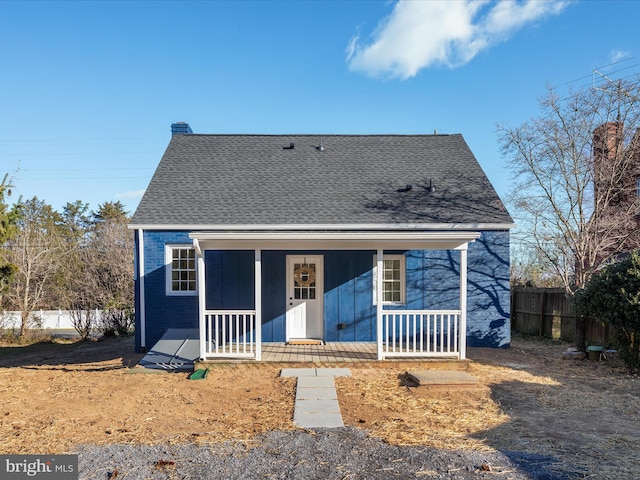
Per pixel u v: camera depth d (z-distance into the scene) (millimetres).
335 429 5586
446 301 11586
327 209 11547
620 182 12852
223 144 14477
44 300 21359
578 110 11984
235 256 11500
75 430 5629
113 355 11750
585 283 10594
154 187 12328
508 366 9336
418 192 12336
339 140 14852
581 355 10203
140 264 11516
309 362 8914
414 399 6910
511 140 12984
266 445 5070
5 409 6566
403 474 4316
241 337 11398
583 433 5492
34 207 34125
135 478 4258
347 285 11430
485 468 4398
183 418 6086
